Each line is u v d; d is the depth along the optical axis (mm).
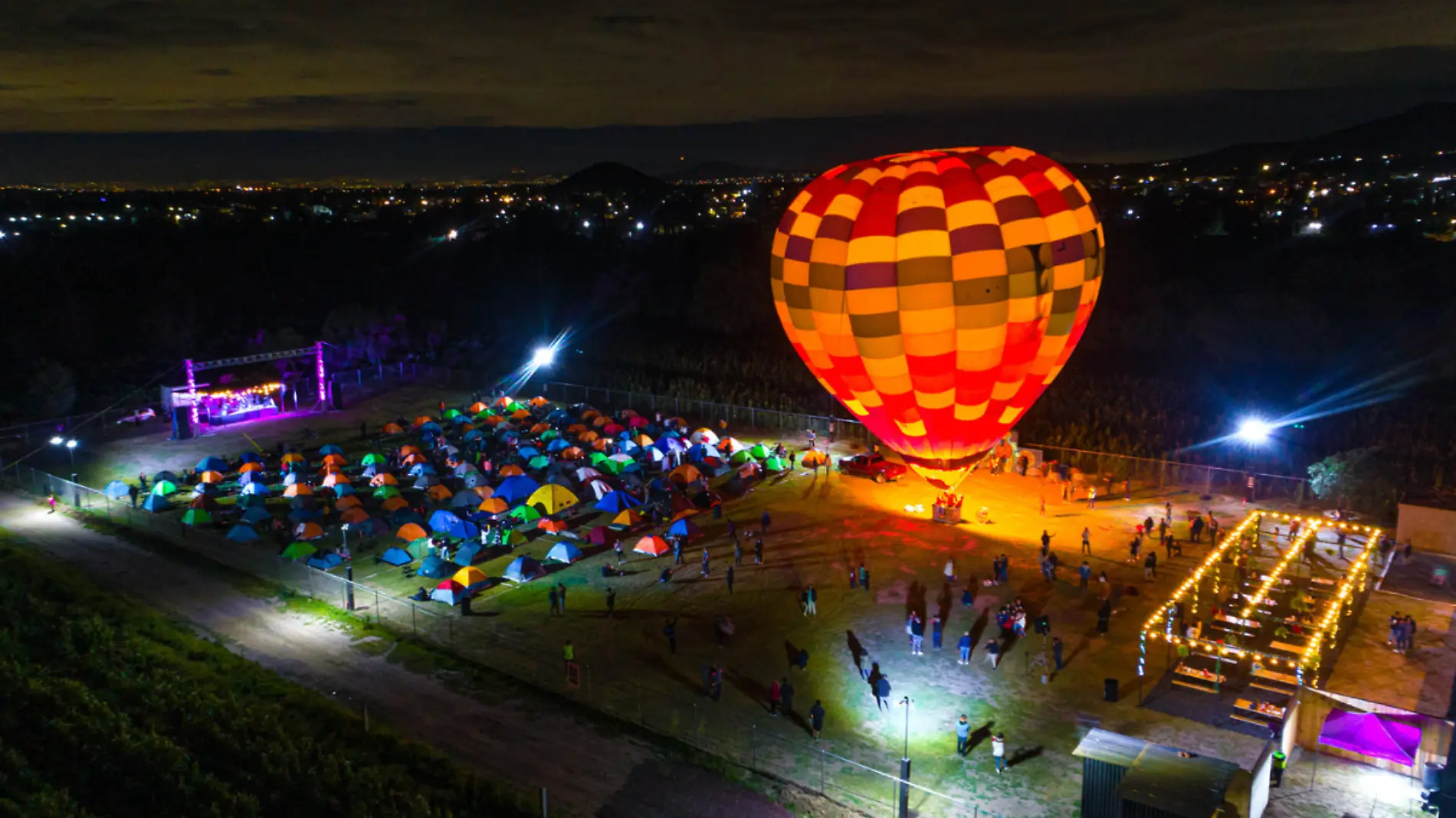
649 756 28094
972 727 29578
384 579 42000
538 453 58188
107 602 37406
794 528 46938
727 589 40062
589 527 47500
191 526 47969
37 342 81125
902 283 32625
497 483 53562
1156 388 66688
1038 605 37906
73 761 24719
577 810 25484
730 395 71812
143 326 88688
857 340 34562
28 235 129875
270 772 24828
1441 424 56281
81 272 103812
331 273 119688
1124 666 33094
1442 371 66250
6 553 44031
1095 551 43312
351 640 36000
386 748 27891
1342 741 26453
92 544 46500
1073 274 33594
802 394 74562
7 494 54562
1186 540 44281
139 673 30969
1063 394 65812
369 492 54250
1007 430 37812
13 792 22328
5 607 33906
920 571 41375
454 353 91562
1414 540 41000
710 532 46750
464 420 67688
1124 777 22391
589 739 29016
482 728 29703
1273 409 64062
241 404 71812
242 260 123250
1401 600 36562
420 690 32125
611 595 37750
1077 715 30125
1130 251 100938
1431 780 25750
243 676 32219
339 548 45406
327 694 31812
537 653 34750
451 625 36688
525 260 124062
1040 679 32312
